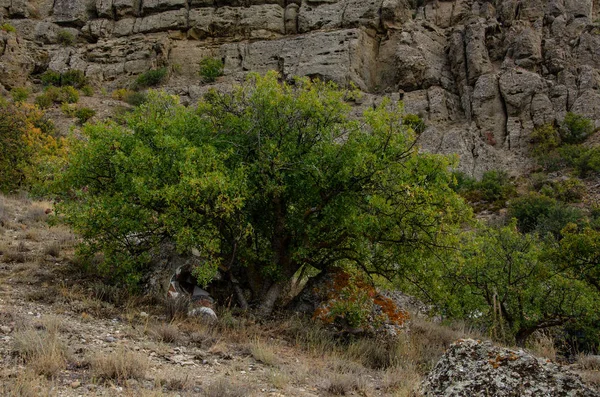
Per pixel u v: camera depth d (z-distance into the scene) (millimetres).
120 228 9289
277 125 10531
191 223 9141
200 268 8602
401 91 46250
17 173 21719
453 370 5758
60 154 23906
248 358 7098
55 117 41938
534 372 5422
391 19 52125
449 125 43188
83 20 58062
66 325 6973
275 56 51406
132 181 9016
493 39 47281
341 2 54656
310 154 10109
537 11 49062
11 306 7551
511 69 43750
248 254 9961
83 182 10180
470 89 44750
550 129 38562
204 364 6574
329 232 10320
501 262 14672
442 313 12031
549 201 30562
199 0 57312
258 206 10523
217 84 49438
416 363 8320
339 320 9641
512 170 37781
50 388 4969
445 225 9906
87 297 8594
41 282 9133
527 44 45000
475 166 38375
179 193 8711
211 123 11031
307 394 5977
